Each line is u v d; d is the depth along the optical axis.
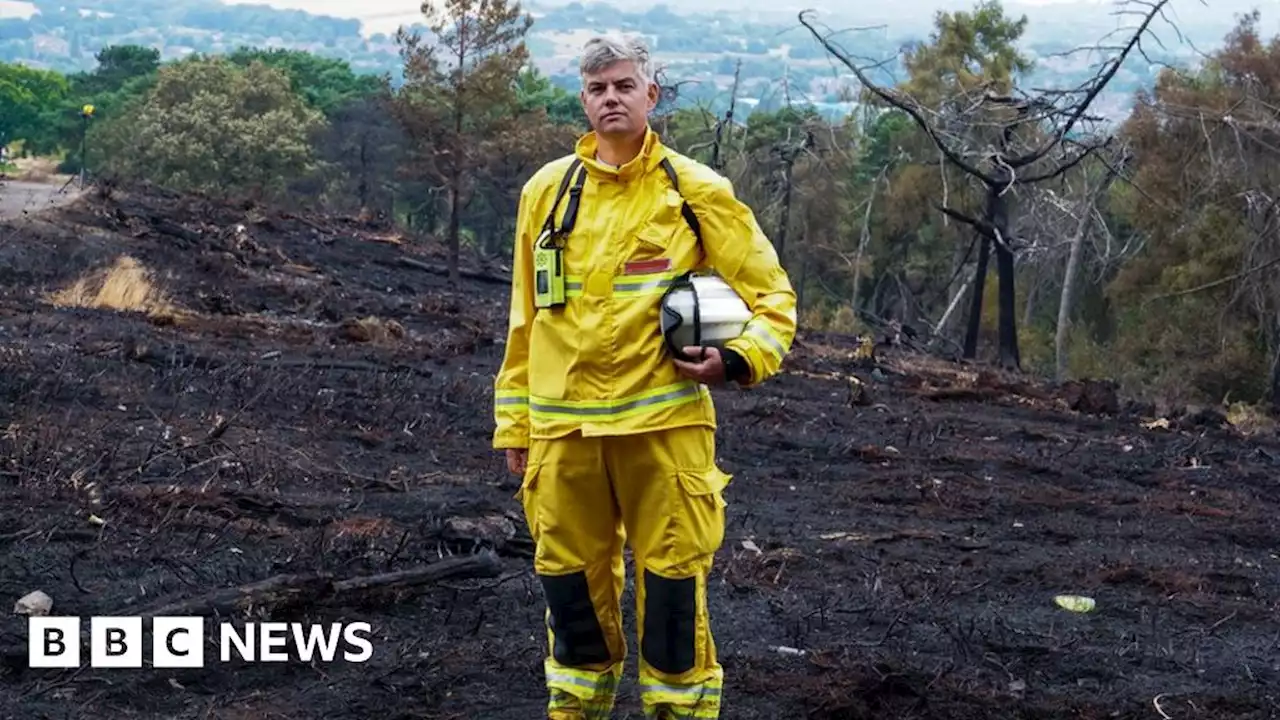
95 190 22.88
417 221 47.09
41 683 5.07
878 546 8.12
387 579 6.20
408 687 5.32
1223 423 14.49
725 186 4.37
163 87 48.00
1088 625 6.84
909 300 45.81
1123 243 43.50
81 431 8.75
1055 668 6.09
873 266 46.22
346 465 8.84
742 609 6.63
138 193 25.12
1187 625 6.93
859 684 5.50
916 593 7.12
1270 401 30.17
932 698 5.52
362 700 5.17
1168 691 5.88
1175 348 33.88
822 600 6.80
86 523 6.80
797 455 10.74
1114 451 12.09
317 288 18.69
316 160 46.97
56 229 18.84
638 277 4.33
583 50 4.36
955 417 13.27
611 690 4.67
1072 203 33.38
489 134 23.97
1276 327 32.72
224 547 6.71
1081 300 43.72
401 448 9.59
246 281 18.34
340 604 6.05
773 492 9.47
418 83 23.25
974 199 39.44
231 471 8.20
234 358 12.13
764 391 13.97
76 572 6.18
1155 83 32.06
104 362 11.14
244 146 45.03
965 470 10.68
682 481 4.36
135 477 7.82
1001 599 7.21
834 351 18.58
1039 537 8.72
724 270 4.38
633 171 4.34
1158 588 7.57
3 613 5.66
